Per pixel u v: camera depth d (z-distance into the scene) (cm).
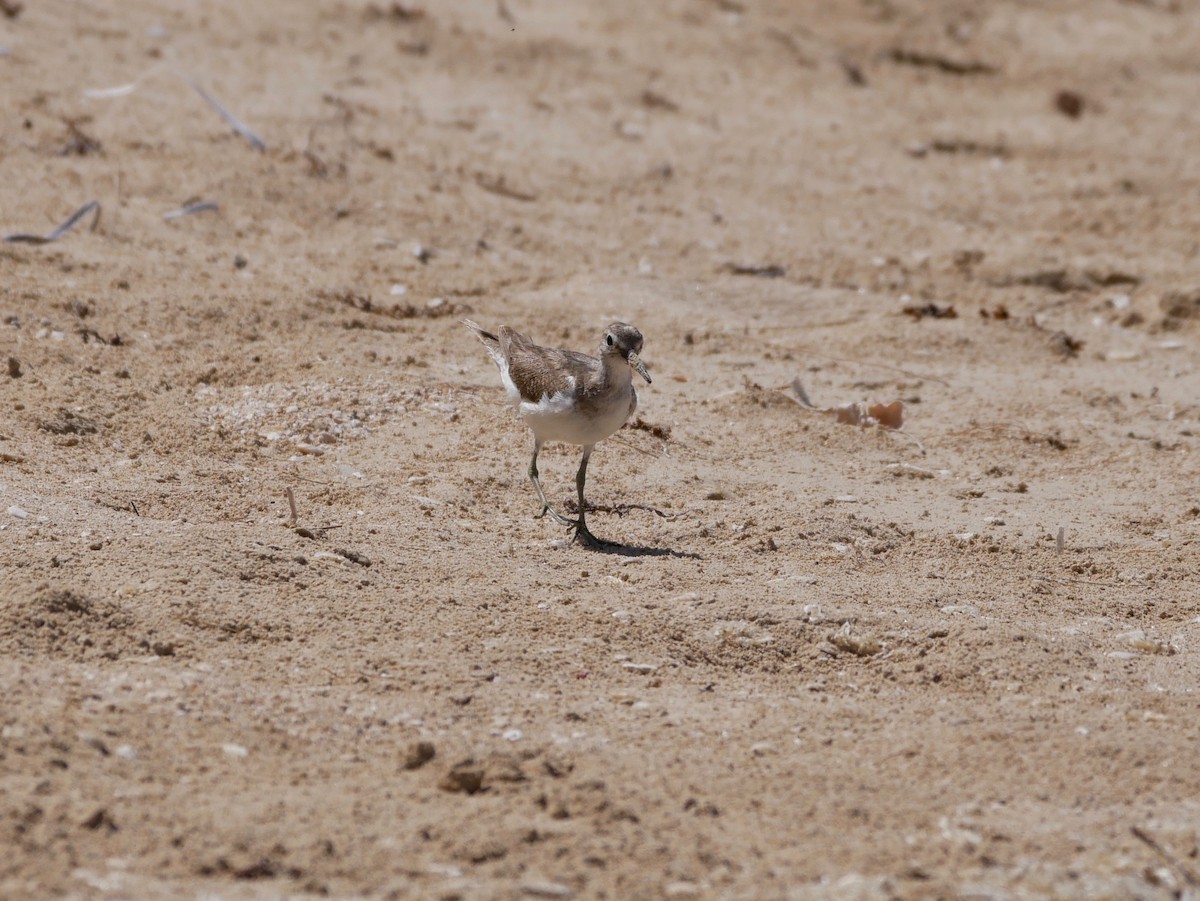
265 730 816
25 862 648
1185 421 1636
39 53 2298
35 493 1134
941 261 2144
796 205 2336
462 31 2839
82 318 1544
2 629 879
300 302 1681
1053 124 2925
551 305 1825
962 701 938
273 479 1260
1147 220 2380
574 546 1184
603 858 699
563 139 2444
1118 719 912
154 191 1917
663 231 2139
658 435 1467
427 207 2047
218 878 657
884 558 1210
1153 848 743
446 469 1332
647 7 3206
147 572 982
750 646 996
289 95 2370
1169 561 1233
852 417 1571
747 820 754
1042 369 1797
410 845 699
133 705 818
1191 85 3275
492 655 944
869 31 3328
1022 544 1260
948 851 733
